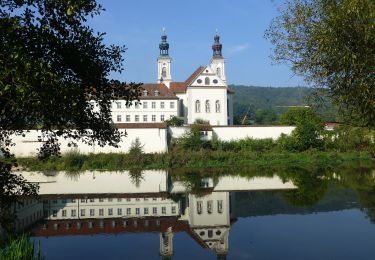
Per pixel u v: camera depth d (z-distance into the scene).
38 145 64.19
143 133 70.88
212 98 106.38
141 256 18.89
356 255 18.23
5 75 8.70
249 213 28.55
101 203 33.88
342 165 61.28
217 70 130.25
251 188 40.22
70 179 49.41
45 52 12.73
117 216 28.80
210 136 78.62
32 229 24.75
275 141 78.69
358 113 11.99
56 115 10.47
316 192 36.06
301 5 13.45
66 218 27.89
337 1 11.53
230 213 28.80
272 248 19.78
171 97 103.69
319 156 70.00
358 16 10.54
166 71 130.25
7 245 15.53
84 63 13.23
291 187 39.81
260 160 68.62
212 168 62.00
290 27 13.73
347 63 10.84
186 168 62.44
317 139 74.19
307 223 24.80
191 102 105.75
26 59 9.07
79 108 11.24
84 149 66.69
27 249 14.73
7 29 9.47
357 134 18.31
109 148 68.81
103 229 24.92
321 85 13.28
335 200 31.86
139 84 14.38
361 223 24.28
